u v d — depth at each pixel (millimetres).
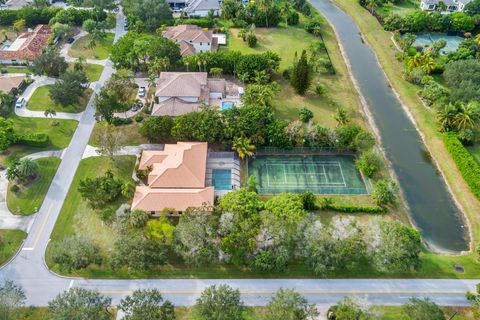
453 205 96688
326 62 138250
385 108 126562
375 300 74438
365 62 150000
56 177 99062
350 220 80625
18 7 176875
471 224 91188
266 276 78312
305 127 109125
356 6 187500
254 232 76500
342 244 74750
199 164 97000
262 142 104438
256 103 114688
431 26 163875
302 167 104562
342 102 126812
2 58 139000
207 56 133375
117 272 78750
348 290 76125
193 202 87625
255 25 168750
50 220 88688
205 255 75375
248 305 73312
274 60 133000
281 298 64938
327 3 196250
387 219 87875
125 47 133625
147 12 159875
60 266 76688
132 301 64500
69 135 111500
